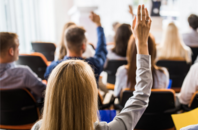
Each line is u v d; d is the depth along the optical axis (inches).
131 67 62.3
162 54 106.7
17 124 65.0
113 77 97.5
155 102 57.9
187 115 42.6
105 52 61.8
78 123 21.7
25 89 60.7
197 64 63.5
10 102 61.1
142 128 62.1
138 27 28.6
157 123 61.1
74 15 220.4
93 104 23.3
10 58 60.0
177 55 104.7
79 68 23.0
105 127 23.8
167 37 104.9
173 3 269.9
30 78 61.3
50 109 22.2
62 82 22.0
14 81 60.8
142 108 26.9
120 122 25.1
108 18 255.8
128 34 91.0
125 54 94.0
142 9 28.1
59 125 22.1
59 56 84.5
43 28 244.7
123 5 255.4
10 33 59.2
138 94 28.0
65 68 22.9
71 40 55.6
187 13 265.1
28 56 96.4
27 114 64.6
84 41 57.6
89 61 56.8
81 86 22.0
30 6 230.7
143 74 28.5
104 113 48.2
